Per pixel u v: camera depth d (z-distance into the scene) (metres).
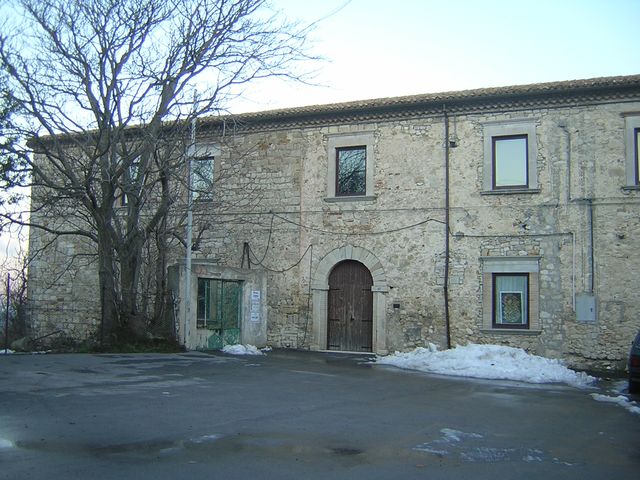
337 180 19.14
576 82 16.91
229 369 12.97
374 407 9.15
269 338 19.25
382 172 18.53
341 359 16.52
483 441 7.14
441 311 17.58
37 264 22.80
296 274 19.16
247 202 19.84
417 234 18.03
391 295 18.08
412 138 18.36
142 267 18.94
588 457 6.63
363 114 18.80
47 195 16.17
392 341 17.91
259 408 8.56
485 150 17.67
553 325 16.67
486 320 17.19
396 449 6.58
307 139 19.45
